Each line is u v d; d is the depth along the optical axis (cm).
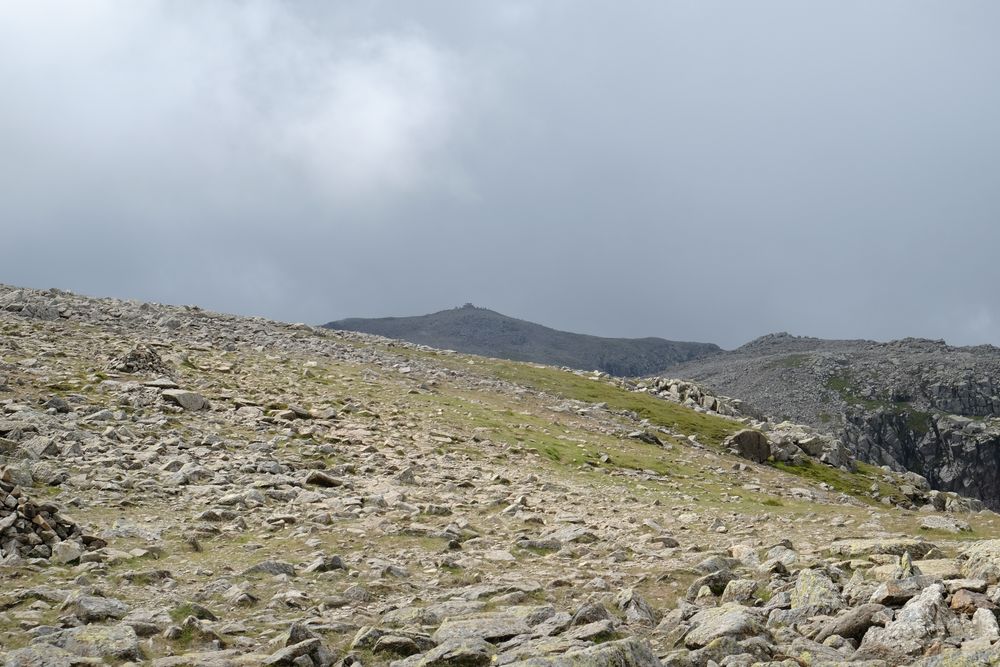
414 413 4347
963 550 1584
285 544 1780
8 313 5028
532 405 5978
